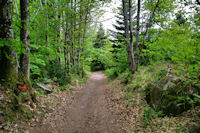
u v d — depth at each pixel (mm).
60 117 4992
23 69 5016
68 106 6270
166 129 3590
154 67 8109
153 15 6730
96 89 11164
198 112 3496
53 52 8062
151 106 5203
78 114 5613
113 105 6668
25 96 4621
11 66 4477
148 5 6984
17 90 4438
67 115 5332
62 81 8914
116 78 13453
